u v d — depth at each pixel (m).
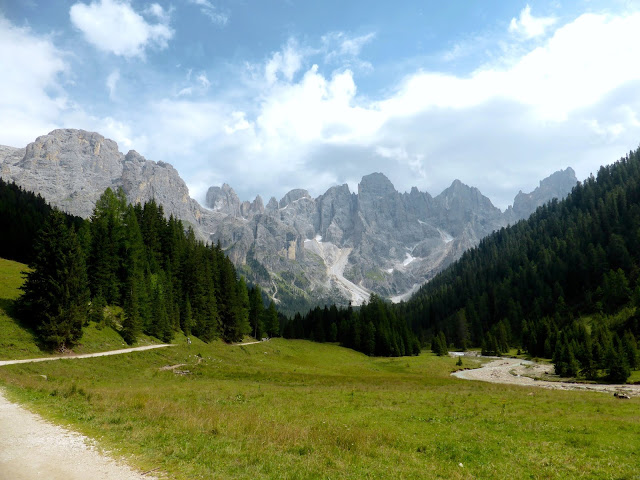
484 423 26.64
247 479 11.95
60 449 13.92
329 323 175.00
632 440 21.84
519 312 190.38
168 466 12.68
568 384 75.81
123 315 79.44
